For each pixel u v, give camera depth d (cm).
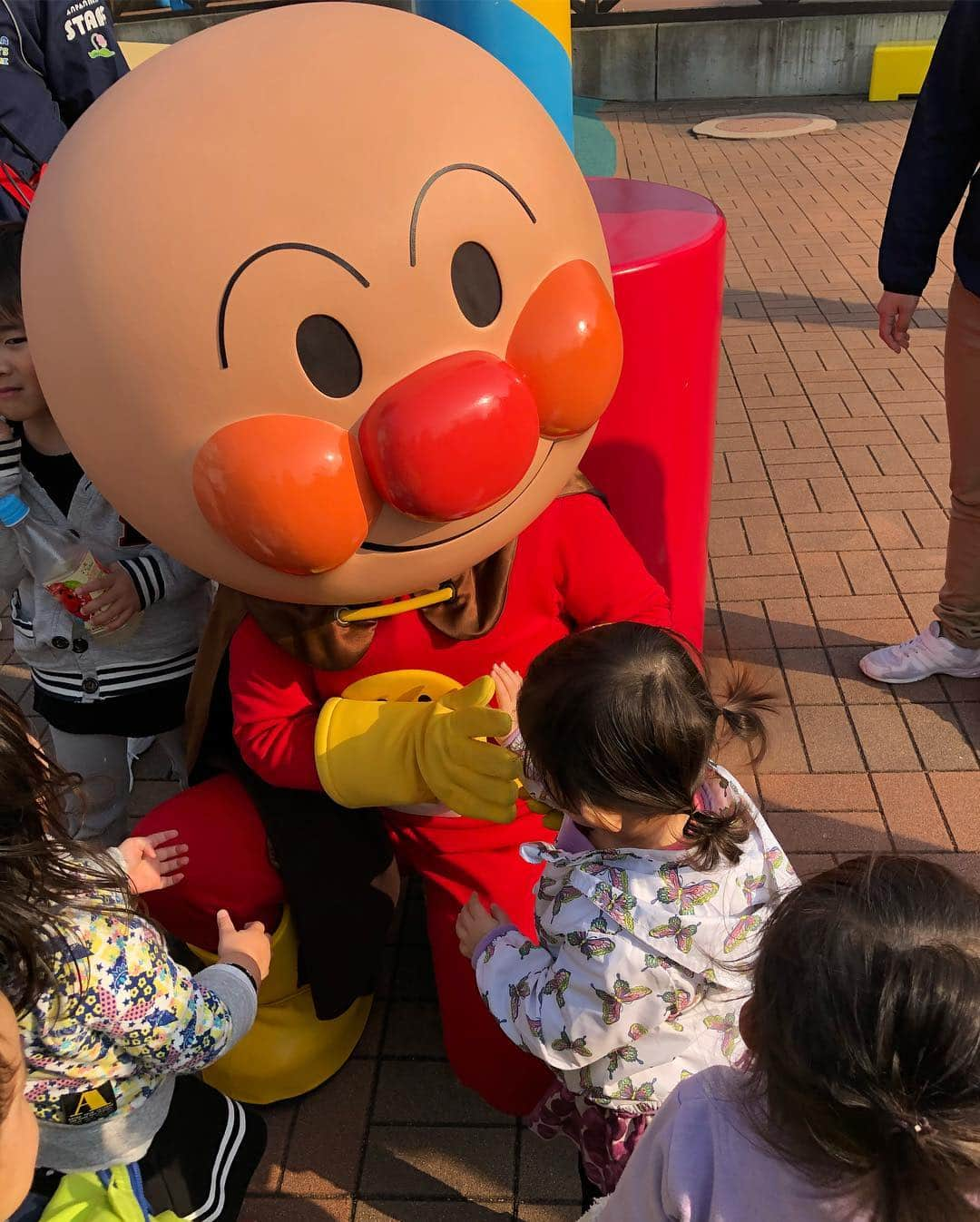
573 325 146
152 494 145
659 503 240
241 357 132
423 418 132
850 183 853
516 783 161
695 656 149
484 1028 195
